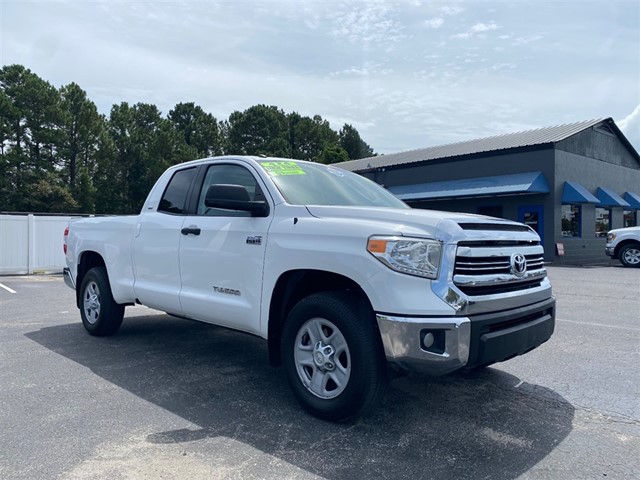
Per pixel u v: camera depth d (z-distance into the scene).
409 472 3.09
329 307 3.70
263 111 66.81
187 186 5.33
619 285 12.43
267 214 4.32
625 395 4.47
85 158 49.44
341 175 5.28
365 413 3.68
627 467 3.19
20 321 7.53
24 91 45.03
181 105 68.06
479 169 23.23
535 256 4.21
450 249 3.41
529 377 4.96
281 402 4.22
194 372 5.03
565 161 21.53
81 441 3.45
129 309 8.60
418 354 3.31
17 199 42.56
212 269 4.68
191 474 3.02
